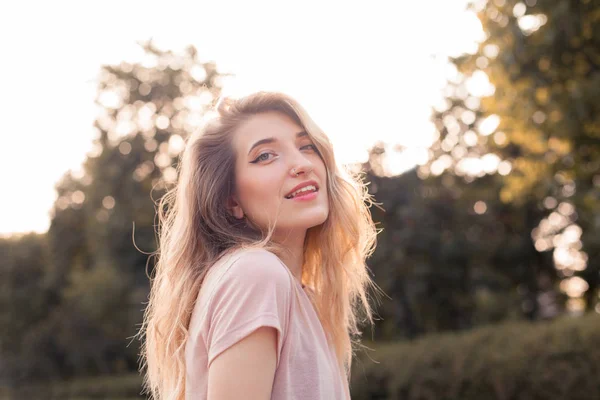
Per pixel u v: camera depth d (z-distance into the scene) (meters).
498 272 25.80
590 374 9.80
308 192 1.93
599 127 11.38
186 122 32.84
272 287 1.62
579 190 13.27
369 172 23.81
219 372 1.55
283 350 1.64
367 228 2.36
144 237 31.52
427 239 23.81
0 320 33.66
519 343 10.86
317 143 1.99
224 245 1.89
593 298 26.22
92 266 33.38
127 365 31.38
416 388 12.16
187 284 1.85
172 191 2.28
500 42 11.19
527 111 11.66
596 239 23.17
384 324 24.22
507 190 14.07
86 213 33.34
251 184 1.93
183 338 1.81
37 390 30.78
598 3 10.34
